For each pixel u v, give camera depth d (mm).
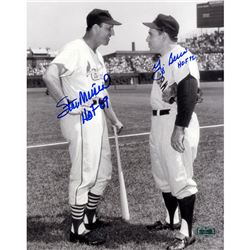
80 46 3111
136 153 5629
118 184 4453
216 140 6164
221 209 3840
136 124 7953
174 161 3076
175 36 3135
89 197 3459
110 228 3490
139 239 3291
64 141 6281
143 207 3867
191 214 3170
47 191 4211
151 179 4590
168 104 3088
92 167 3145
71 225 3535
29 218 3658
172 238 3312
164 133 3102
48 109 9445
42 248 3152
